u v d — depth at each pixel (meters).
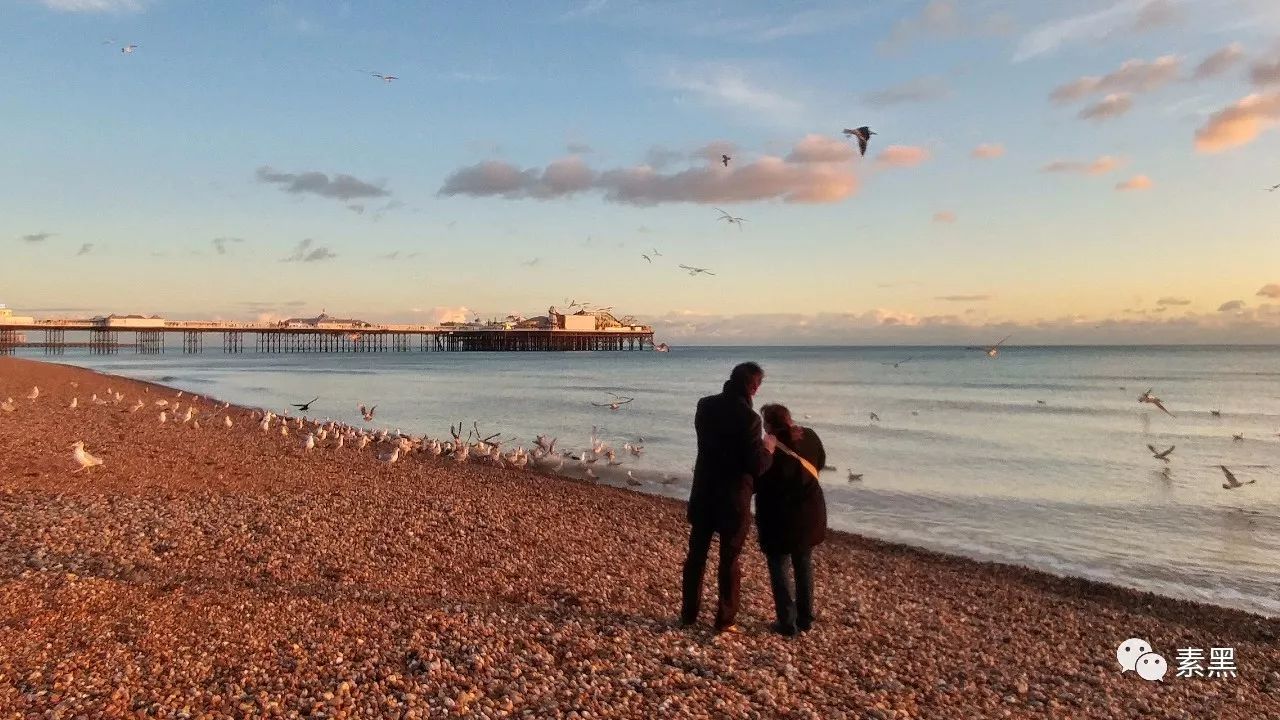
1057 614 11.05
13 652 6.61
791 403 51.69
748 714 6.58
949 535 16.78
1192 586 13.38
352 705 6.15
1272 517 18.55
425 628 7.95
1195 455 28.66
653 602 9.77
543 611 9.16
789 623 8.73
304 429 30.09
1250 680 8.89
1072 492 21.56
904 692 7.44
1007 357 168.25
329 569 10.49
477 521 14.41
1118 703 7.76
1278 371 98.06
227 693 6.20
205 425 29.42
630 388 66.94
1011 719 7.07
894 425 38.09
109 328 143.00
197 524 12.41
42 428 24.55
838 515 18.67
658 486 22.16
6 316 135.00
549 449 26.17
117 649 6.85
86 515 12.38
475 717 6.09
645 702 6.63
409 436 30.69
